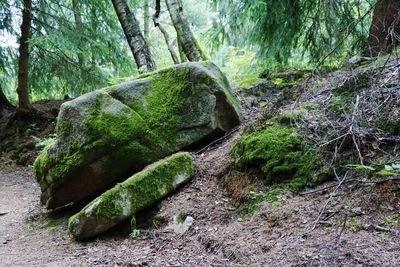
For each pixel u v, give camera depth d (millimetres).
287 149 3996
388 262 2416
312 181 3596
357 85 4309
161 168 4367
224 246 3287
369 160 3402
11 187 7918
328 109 4230
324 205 3211
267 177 3928
